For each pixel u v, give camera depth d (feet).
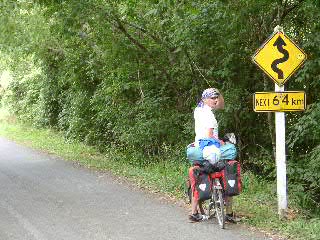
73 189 32.96
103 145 57.67
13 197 30.86
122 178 36.78
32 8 47.50
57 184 34.94
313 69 30.12
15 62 76.28
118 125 49.62
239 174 22.90
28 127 85.40
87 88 58.49
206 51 37.09
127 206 27.63
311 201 30.22
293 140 31.76
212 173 22.86
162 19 38.78
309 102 33.65
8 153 55.01
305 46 30.42
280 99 23.85
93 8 38.73
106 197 30.17
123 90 48.11
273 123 35.73
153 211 26.32
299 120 30.42
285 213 23.99
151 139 45.80
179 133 43.83
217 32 33.45
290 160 32.71
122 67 43.83
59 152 54.29
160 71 44.37
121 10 38.58
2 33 50.08
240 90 36.42
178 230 22.53
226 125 37.47
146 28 41.01
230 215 23.52
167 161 43.70
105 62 46.70
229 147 23.09
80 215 25.86
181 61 39.68
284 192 24.11
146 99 45.37
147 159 46.85
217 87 38.93
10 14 45.55
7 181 36.73
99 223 24.18
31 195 31.32
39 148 59.06
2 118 100.68
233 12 30.99
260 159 37.68
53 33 45.98
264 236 21.25
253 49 34.22
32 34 53.01
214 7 31.71
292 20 33.27
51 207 27.84
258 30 33.30
